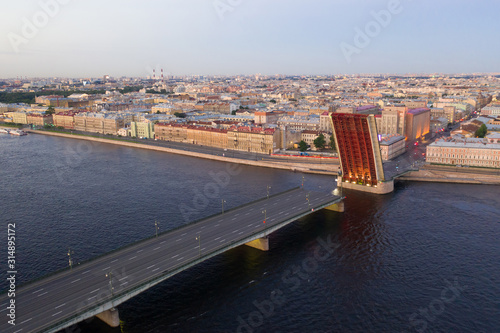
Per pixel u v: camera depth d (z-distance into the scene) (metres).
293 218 168.38
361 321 113.81
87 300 106.19
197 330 108.94
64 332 107.12
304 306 120.25
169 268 122.81
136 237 165.12
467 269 139.88
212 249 136.25
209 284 131.75
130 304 120.19
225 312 116.94
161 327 109.88
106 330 108.31
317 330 109.94
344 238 166.50
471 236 165.12
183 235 149.88
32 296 108.88
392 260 146.88
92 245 158.38
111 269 123.50
